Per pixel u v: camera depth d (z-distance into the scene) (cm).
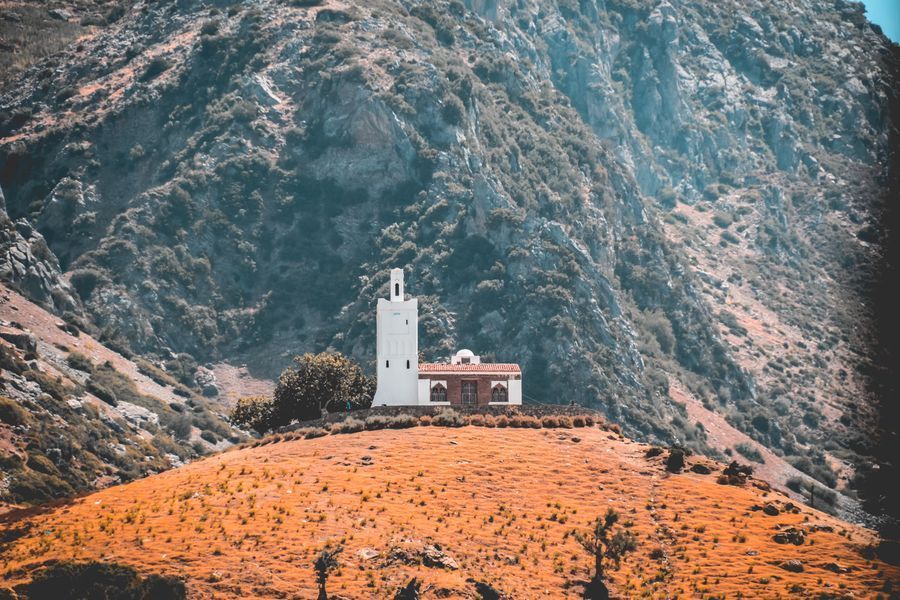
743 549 13550
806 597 12338
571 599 12300
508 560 12925
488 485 14900
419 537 13150
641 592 12525
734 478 15625
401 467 15338
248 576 12006
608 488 15050
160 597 11475
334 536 13050
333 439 16650
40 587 11625
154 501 14362
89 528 13412
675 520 14238
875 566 13188
